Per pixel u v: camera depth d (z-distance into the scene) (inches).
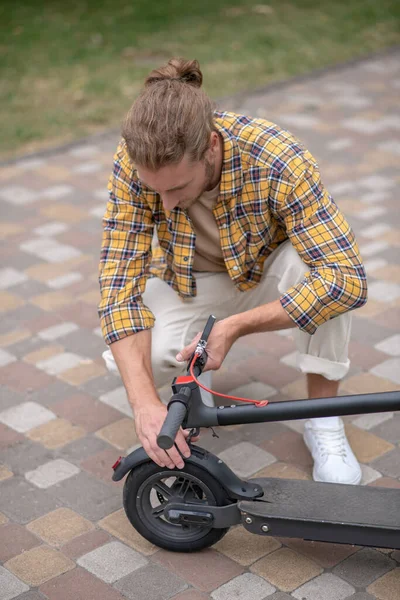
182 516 94.8
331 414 88.2
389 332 144.3
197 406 90.8
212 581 94.7
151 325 100.6
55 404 128.9
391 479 110.6
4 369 138.3
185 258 102.0
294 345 142.1
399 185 199.6
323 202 95.0
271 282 107.3
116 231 101.3
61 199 201.3
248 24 333.1
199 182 88.9
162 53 302.2
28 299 159.5
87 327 150.1
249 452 116.9
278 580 94.5
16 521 105.3
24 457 117.3
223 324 95.6
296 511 92.2
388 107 248.1
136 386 96.0
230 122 96.7
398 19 334.0
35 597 93.4
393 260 167.3
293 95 260.2
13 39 323.3
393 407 86.4
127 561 98.3
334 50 300.8
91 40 319.9
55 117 250.1
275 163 94.5
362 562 96.6
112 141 234.1
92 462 116.0
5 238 182.7
